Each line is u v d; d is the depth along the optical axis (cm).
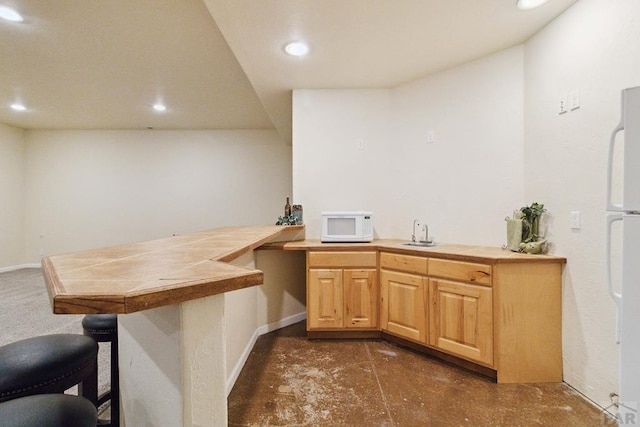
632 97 101
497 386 201
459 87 275
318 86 318
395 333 260
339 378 211
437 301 233
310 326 273
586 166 184
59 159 577
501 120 252
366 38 231
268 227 279
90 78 344
